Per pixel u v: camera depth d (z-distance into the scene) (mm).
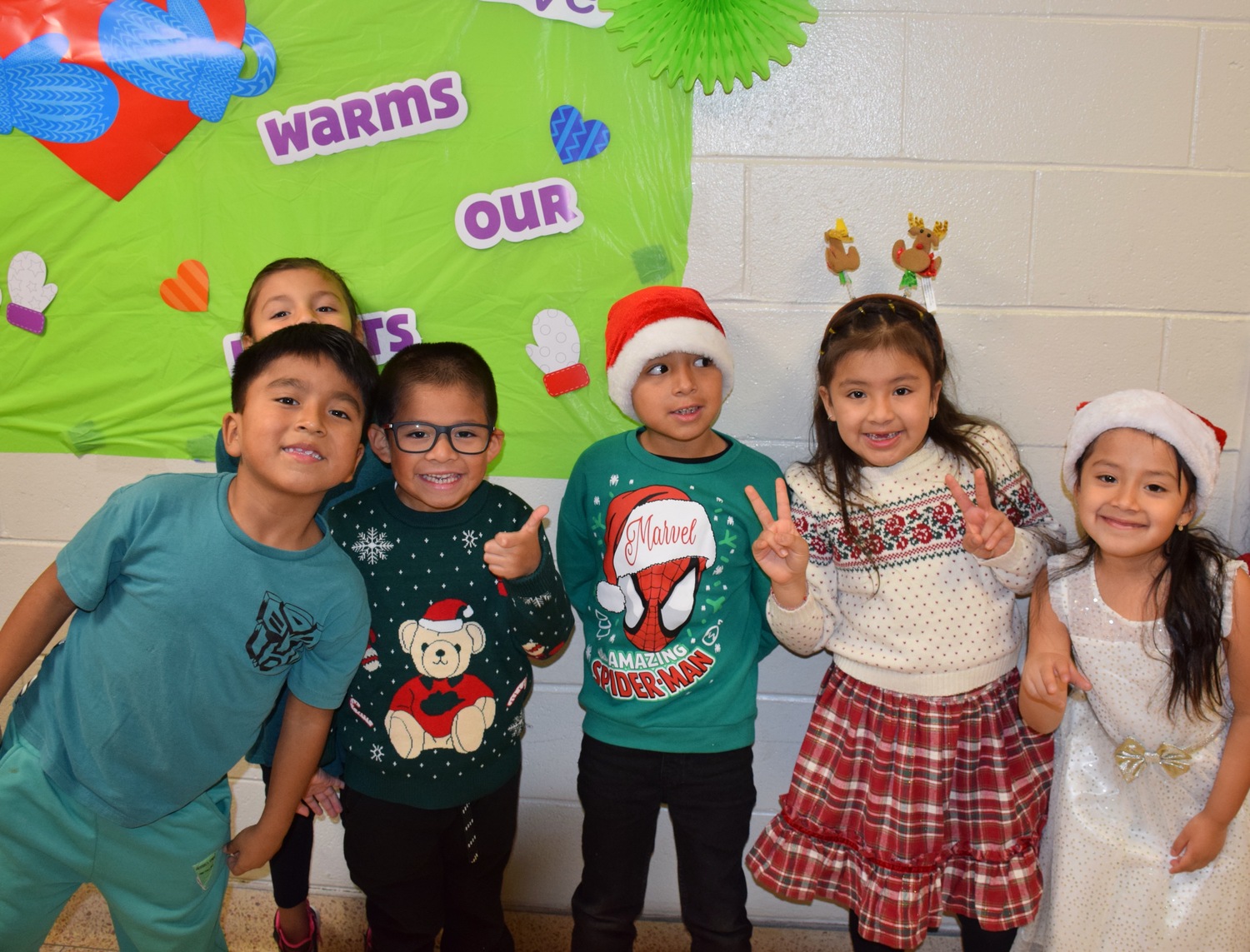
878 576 1312
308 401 1062
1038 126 1409
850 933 1488
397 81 1441
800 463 1432
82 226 1521
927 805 1279
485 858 1363
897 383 1239
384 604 1282
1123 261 1438
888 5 1384
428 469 1226
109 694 1127
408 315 1511
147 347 1559
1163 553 1207
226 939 1681
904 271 1448
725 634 1349
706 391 1304
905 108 1414
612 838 1361
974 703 1302
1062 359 1473
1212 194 1414
